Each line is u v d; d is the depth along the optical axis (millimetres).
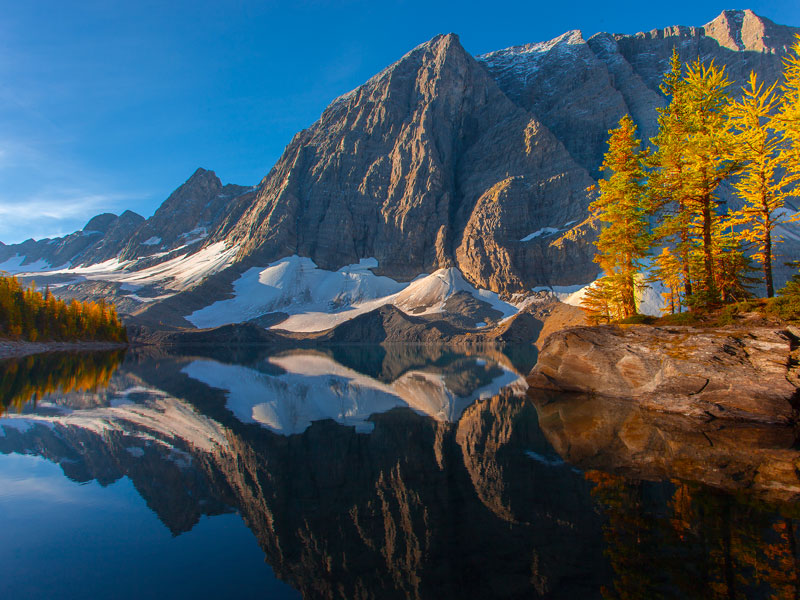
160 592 7938
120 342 137375
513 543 9727
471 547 9602
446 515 11383
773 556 8789
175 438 20172
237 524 11117
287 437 20484
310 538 10266
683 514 11008
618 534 9992
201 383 42031
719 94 31750
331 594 7750
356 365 67312
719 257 34531
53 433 20844
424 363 70938
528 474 14633
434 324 173750
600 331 34000
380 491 13312
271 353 103875
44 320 104750
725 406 24406
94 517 11594
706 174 31156
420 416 25781
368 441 19656
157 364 66375
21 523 11148
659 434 20562
